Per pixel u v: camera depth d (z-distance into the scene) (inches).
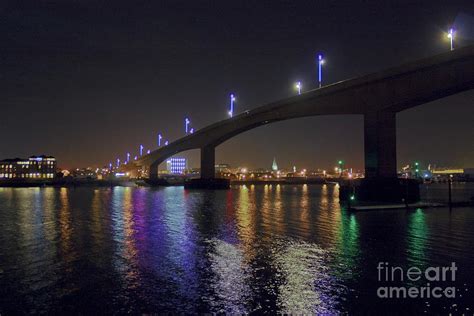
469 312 572.4
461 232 1215.6
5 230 1305.4
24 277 735.7
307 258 865.5
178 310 574.6
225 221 1531.7
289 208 2134.6
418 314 565.6
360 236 1148.5
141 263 829.8
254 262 831.7
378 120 2342.5
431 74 2107.5
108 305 595.2
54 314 565.0
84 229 1321.4
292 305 590.9
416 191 2298.2
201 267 794.2
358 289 660.1
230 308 580.1
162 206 2311.8
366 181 2347.4
